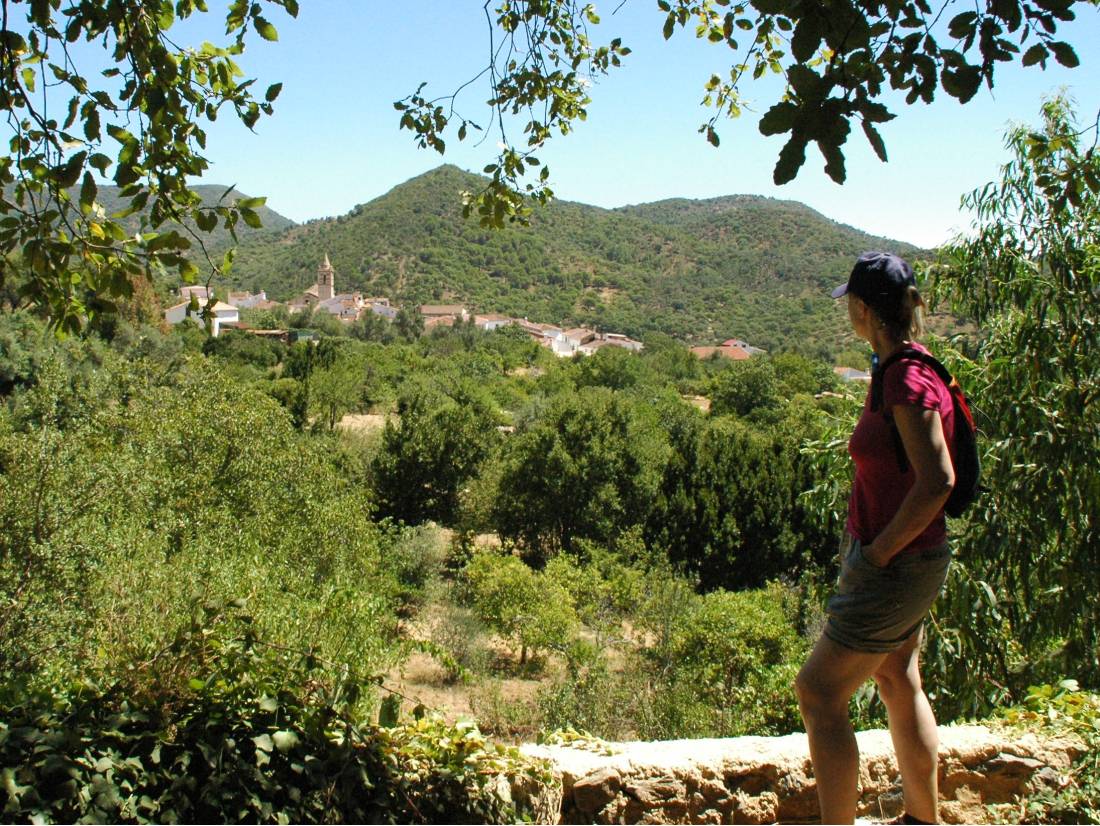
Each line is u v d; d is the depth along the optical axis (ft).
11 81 11.09
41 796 7.18
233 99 12.93
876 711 20.26
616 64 17.83
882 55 7.66
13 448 43.34
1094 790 9.86
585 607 66.18
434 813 8.56
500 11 17.37
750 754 9.87
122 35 12.00
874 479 7.28
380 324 367.04
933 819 8.35
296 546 60.75
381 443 123.24
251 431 66.54
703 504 91.09
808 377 210.38
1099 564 21.72
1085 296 23.25
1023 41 7.75
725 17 14.87
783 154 7.14
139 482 50.29
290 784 8.09
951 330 26.78
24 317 96.48
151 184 11.79
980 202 24.61
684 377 287.69
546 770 9.14
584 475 104.99
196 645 8.61
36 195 11.55
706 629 45.60
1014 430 22.56
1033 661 23.52
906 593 7.20
